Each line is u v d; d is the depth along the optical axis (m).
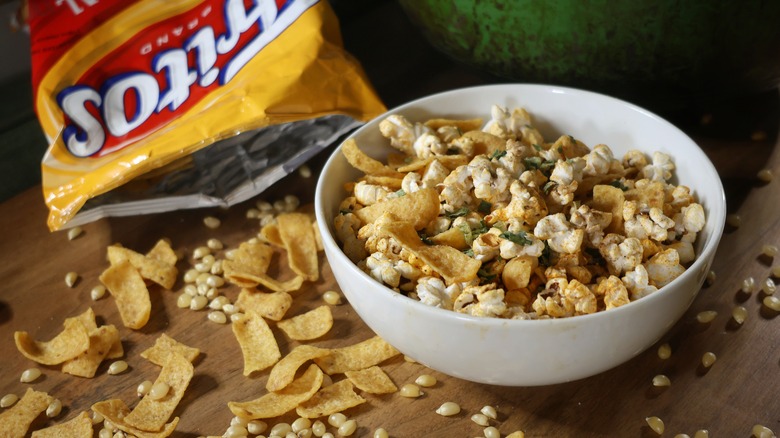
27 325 0.65
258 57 0.70
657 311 0.55
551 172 0.62
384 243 0.59
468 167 0.61
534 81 0.70
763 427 0.57
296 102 0.69
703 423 0.58
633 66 0.67
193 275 0.67
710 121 0.73
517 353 0.55
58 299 0.67
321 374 0.60
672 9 0.63
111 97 0.70
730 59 0.66
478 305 0.56
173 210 0.71
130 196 0.70
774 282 0.63
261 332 0.63
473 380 0.57
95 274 0.68
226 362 0.62
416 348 0.57
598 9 0.64
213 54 0.71
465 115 0.67
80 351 0.62
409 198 0.59
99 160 0.70
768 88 0.70
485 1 0.66
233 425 0.59
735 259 0.65
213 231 0.70
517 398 0.59
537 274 0.58
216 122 0.68
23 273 0.68
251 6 0.71
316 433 0.59
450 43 0.70
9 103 0.77
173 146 0.68
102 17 0.70
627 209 0.59
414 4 0.70
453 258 0.57
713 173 0.60
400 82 0.78
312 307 0.65
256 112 0.68
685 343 0.61
